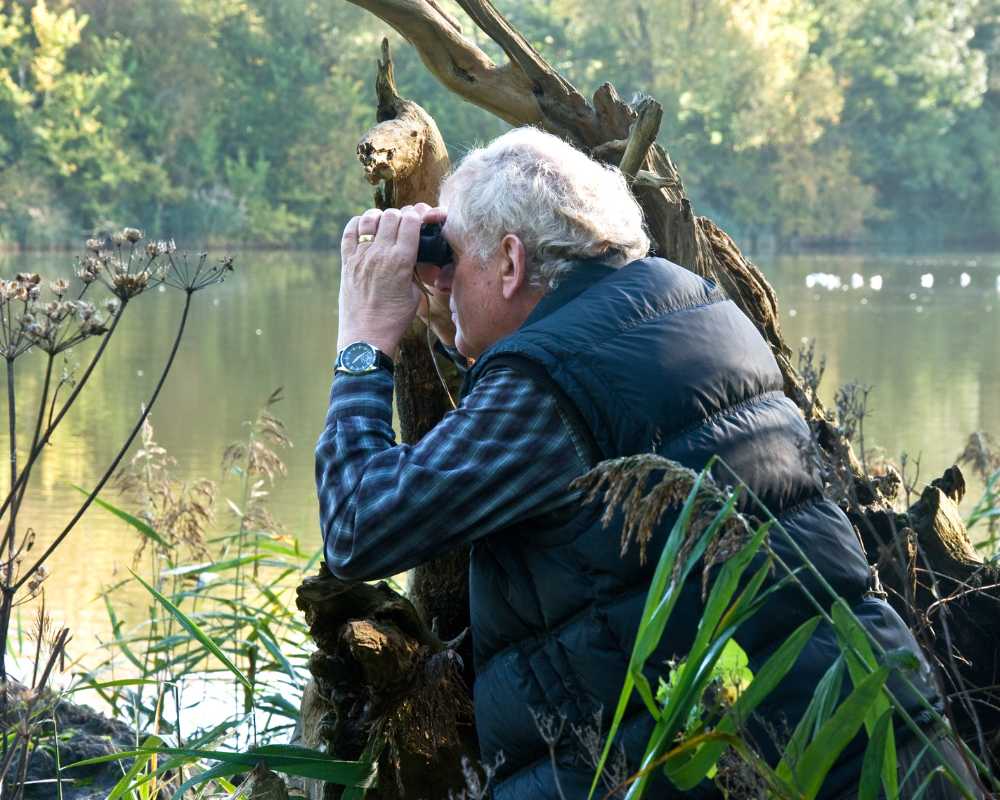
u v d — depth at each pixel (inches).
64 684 152.6
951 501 123.4
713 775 63.5
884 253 2428.6
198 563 169.8
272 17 2295.8
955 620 108.9
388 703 91.6
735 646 63.3
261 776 94.8
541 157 82.8
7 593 98.8
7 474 314.3
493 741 79.7
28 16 2123.5
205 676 166.4
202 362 626.8
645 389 74.4
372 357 84.6
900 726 72.6
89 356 642.2
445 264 87.4
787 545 74.3
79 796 118.6
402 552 76.9
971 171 2719.0
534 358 75.4
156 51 2144.4
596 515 74.3
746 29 2416.3
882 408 453.4
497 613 79.2
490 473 75.0
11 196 1946.4
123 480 163.9
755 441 75.5
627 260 82.7
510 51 127.6
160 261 104.7
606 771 74.5
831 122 2637.8
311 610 94.3
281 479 312.3
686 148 2484.0
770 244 2566.4
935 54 2657.5
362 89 2315.5
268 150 2269.9
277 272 1549.0
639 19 2471.7
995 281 1454.2
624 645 73.8
